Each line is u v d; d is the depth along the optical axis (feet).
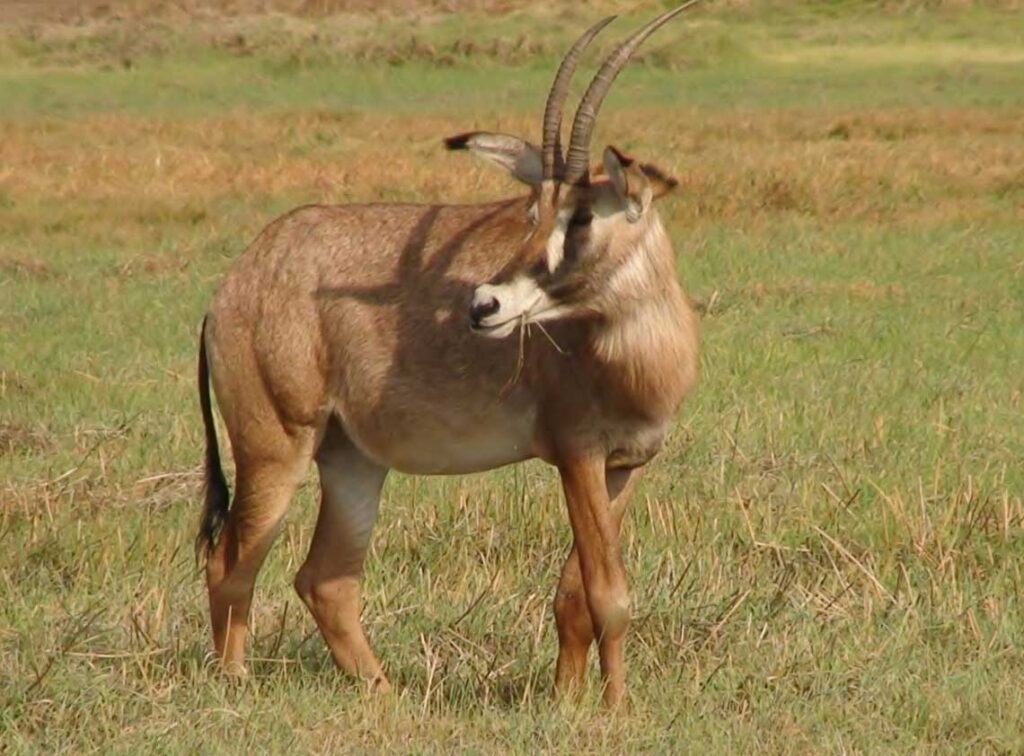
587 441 70.54
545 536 93.30
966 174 241.76
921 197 228.84
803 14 477.36
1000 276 179.01
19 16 490.90
